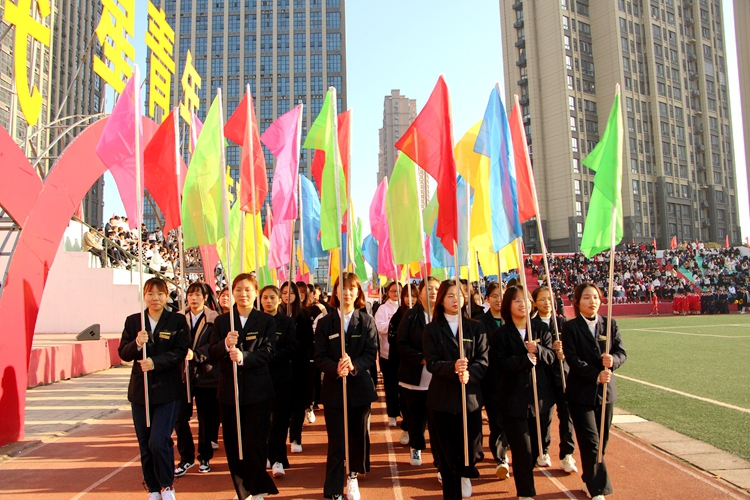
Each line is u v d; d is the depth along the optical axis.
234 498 5.28
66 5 56.03
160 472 4.91
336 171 5.85
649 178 66.38
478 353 5.11
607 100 64.75
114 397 10.32
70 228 21.52
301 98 91.31
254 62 92.12
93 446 7.11
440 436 4.86
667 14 70.44
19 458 6.57
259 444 5.00
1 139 6.79
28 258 7.27
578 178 61.75
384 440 7.39
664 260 48.66
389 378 8.24
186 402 6.18
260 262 11.27
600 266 45.91
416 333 5.89
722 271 45.88
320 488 5.48
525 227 64.12
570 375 5.12
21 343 7.15
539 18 65.31
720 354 15.17
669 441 6.66
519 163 6.50
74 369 12.78
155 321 5.32
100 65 11.15
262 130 90.62
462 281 7.82
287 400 6.05
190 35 92.50
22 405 7.19
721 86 75.75
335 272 10.91
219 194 6.51
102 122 9.16
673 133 68.81
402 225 6.96
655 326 26.48
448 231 5.29
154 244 25.62
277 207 8.06
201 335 6.45
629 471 5.67
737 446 6.39
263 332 5.26
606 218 6.18
